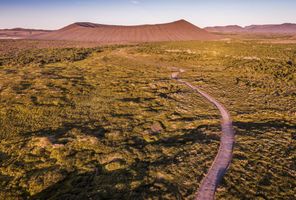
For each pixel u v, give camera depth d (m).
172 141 25.94
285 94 42.59
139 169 20.69
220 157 21.91
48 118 33.03
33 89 46.81
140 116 33.84
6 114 34.44
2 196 18.34
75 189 18.59
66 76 59.91
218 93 44.62
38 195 18.30
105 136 27.45
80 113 35.00
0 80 54.44
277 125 28.91
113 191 18.03
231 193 17.06
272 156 21.66
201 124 30.23
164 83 52.81
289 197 16.62
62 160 22.61
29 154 23.78
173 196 17.09
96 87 49.84
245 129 27.67
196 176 19.22
